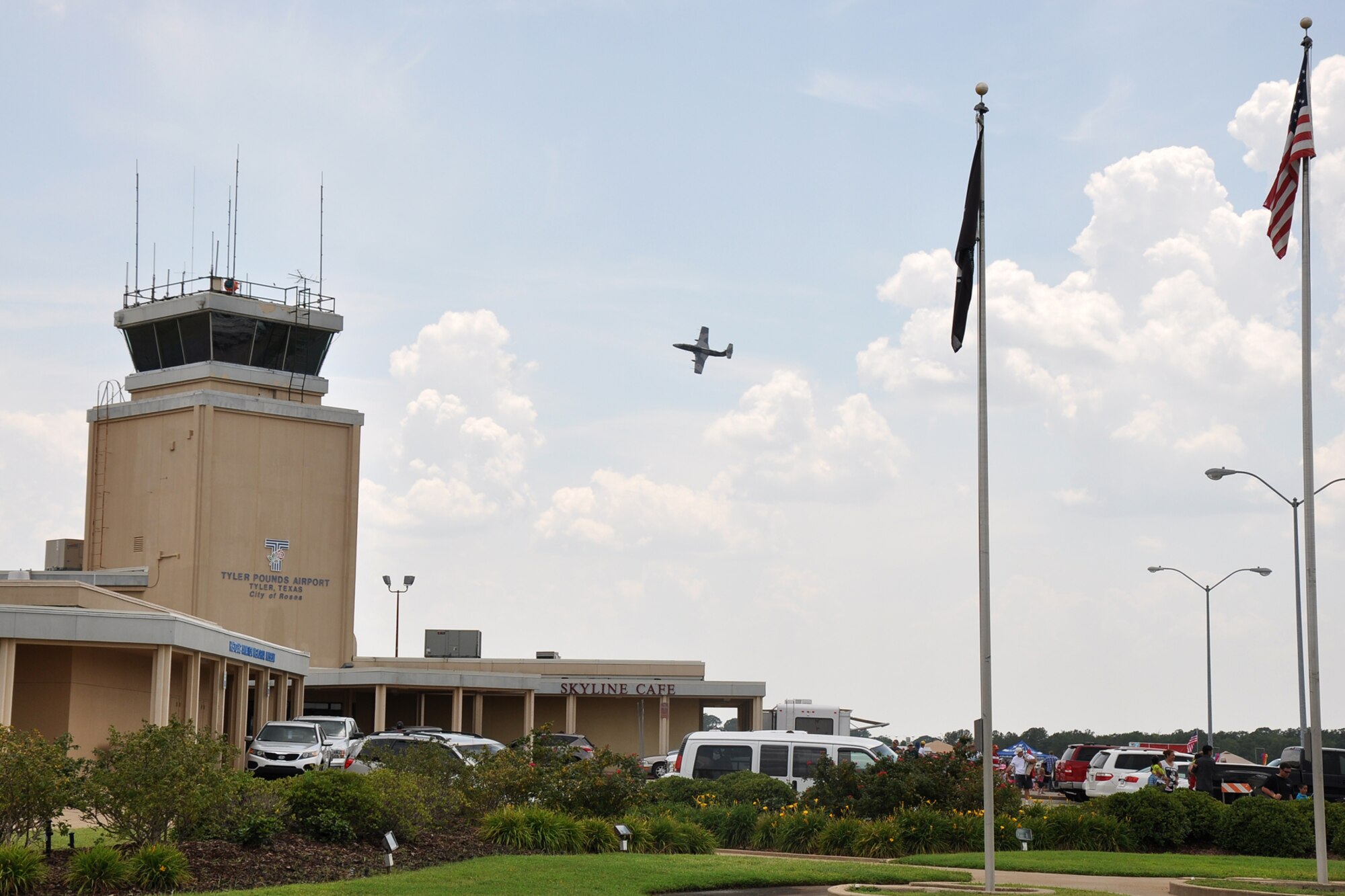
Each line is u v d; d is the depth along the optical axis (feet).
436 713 247.29
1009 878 79.77
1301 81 80.64
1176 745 203.82
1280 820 97.60
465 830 86.79
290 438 236.84
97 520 236.63
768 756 122.42
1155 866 86.53
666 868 74.79
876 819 103.76
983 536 74.33
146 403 233.76
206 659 160.15
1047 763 188.34
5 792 64.08
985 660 73.41
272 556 232.94
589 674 248.73
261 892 60.44
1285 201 81.92
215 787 69.72
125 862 62.90
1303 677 176.45
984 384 75.31
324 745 148.66
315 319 241.96
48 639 132.16
